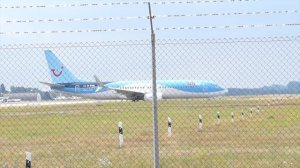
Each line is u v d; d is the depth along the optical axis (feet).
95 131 303.07
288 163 150.82
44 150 204.54
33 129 329.72
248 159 160.56
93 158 172.96
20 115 451.94
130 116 446.19
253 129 290.15
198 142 219.82
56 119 419.95
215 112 491.72
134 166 151.02
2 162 166.61
